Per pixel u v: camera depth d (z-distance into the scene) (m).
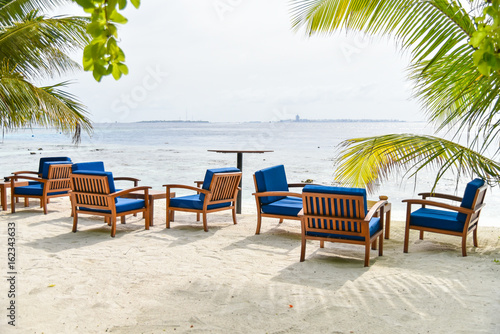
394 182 15.98
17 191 8.26
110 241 6.18
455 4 4.36
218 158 26.25
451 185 15.04
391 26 4.93
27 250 5.59
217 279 4.54
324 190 5.09
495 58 1.62
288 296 4.03
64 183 8.44
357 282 4.45
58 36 8.80
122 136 70.56
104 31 1.31
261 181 6.73
